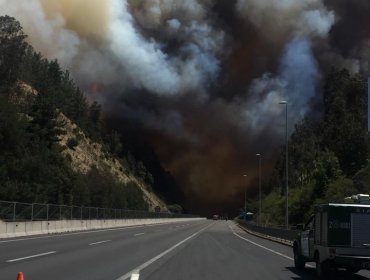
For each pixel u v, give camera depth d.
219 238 42.53
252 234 56.03
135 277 14.68
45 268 16.25
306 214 69.62
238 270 17.84
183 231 54.75
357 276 18.27
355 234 16.17
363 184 67.62
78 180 94.94
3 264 17.05
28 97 112.69
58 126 98.31
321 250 16.61
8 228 32.84
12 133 79.94
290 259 23.58
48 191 80.12
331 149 109.38
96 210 59.94
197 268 17.92
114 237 36.94
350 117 113.25
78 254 21.73
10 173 76.69
